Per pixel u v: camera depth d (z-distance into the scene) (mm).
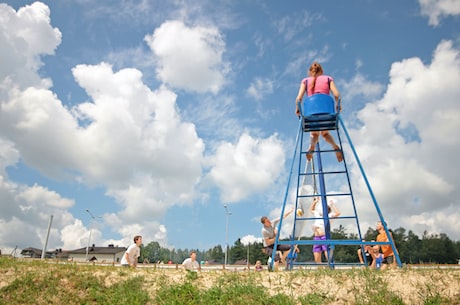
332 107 7855
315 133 8562
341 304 5297
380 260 8641
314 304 5219
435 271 5871
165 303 5484
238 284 5867
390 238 7082
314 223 8969
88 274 6383
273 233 8922
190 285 5871
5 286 5918
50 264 7090
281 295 5473
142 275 6406
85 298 5785
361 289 5500
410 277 5680
